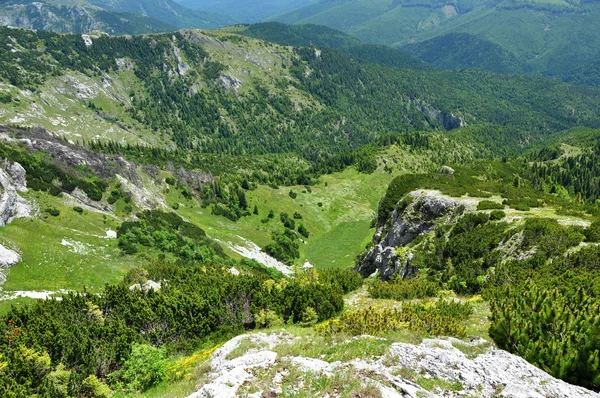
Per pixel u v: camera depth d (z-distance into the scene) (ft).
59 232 235.61
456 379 49.98
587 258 111.55
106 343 92.12
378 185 646.74
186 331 113.09
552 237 133.39
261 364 58.03
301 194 565.94
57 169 315.99
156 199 389.19
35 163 303.48
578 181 588.91
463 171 437.99
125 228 280.31
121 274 216.74
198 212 435.12
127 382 77.25
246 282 132.57
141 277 180.65
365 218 529.45
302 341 77.36
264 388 48.96
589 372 52.75
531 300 70.33
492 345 67.62
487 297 110.93
